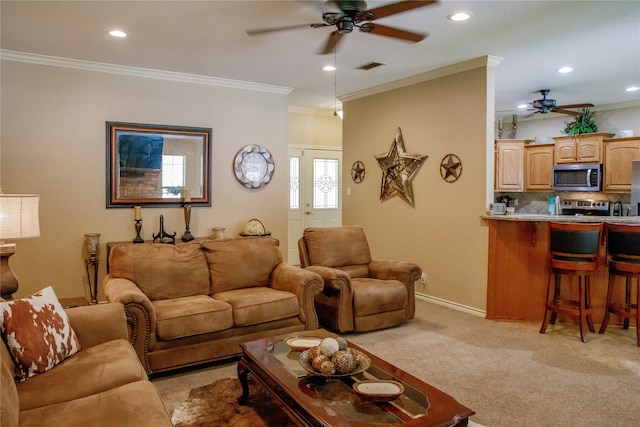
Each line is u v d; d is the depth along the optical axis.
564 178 6.90
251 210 5.71
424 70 4.93
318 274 3.76
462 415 1.76
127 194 4.89
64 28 3.59
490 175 4.50
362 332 3.96
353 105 6.32
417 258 5.30
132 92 4.89
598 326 4.18
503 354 3.45
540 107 5.81
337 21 2.95
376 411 1.81
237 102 5.55
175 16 3.34
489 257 4.43
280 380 2.10
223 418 2.46
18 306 2.10
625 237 3.72
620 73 5.05
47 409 1.72
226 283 3.67
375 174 5.93
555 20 3.41
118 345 2.43
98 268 4.73
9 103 4.29
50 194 4.51
